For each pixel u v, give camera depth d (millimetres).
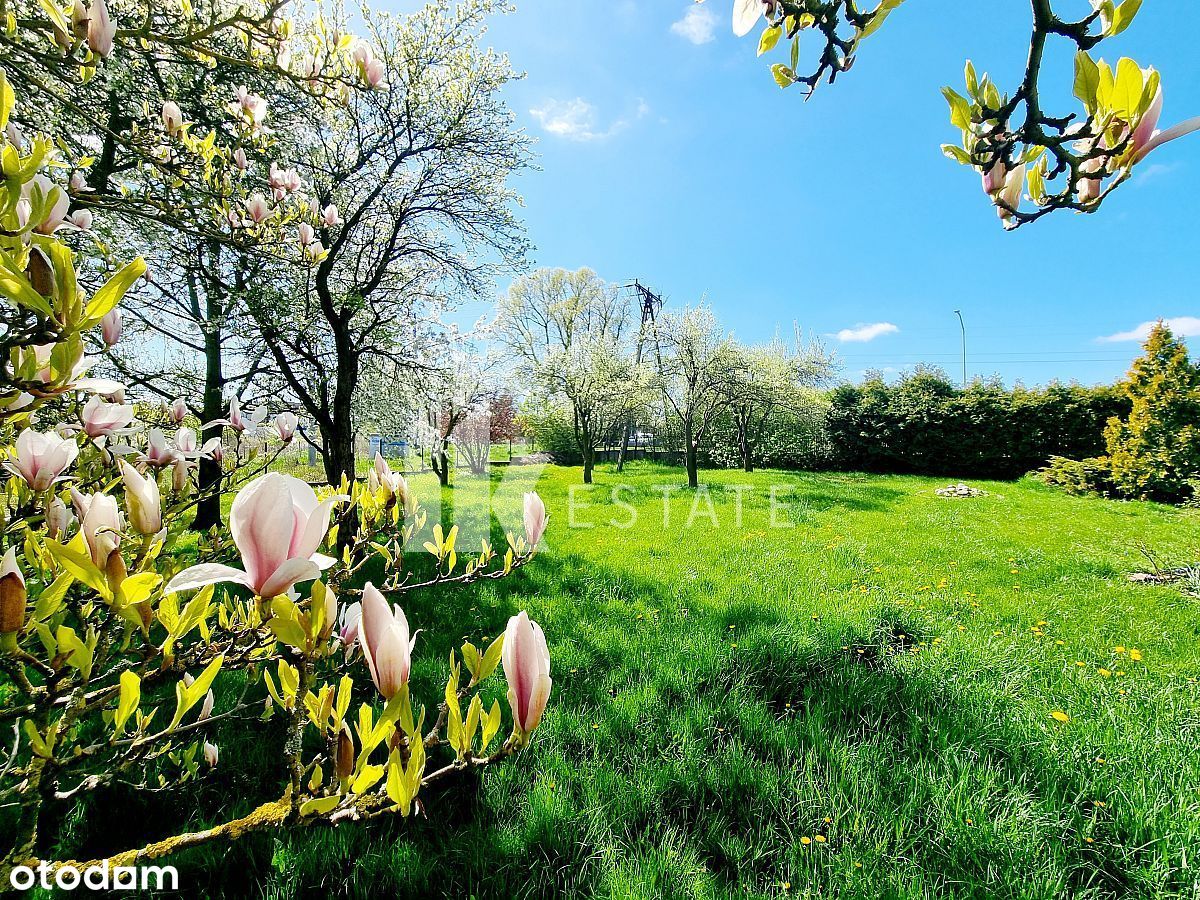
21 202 851
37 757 834
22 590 686
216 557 1672
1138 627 4531
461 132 6996
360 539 1391
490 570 6184
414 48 6629
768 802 2469
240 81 4609
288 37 2150
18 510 1176
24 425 1012
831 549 7535
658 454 25828
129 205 2170
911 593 5473
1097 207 781
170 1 2184
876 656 3896
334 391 8234
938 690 3287
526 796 2439
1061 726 2928
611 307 30438
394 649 626
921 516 10570
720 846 2230
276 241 2666
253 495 620
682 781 2584
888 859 2121
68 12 1467
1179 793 2338
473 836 2244
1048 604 5129
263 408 7402
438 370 8906
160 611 773
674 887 2027
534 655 726
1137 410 13570
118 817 2258
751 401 19328
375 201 7359
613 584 5809
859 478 19688
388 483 1405
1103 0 682
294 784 751
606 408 17453
